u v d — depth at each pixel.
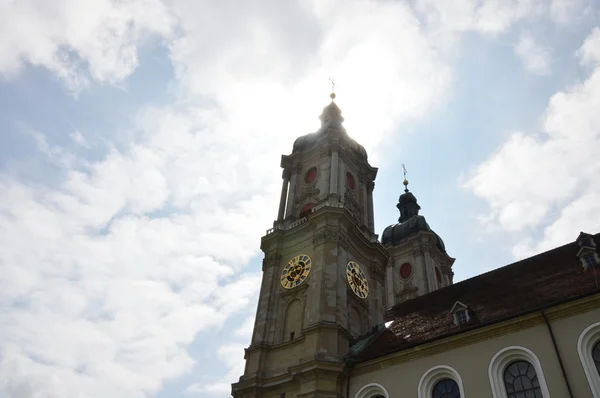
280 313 40.44
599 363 23.84
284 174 52.25
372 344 35.53
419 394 28.64
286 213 47.97
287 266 42.97
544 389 24.42
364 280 43.97
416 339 32.34
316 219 42.88
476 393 26.48
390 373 31.08
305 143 53.56
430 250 60.66
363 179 52.09
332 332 35.81
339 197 44.94
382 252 47.28
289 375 35.00
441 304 36.09
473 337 28.36
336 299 38.00
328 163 48.94
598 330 24.44
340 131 52.75
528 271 33.34
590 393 23.00
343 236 42.16
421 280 57.34
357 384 32.31
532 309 26.70
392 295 58.31
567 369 24.20
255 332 39.97
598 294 25.02
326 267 39.62
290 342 37.28
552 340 25.41
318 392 32.16
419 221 64.38
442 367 28.67
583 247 30.64
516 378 26.00
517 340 26.70
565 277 30.11
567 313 25.78
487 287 34.56
